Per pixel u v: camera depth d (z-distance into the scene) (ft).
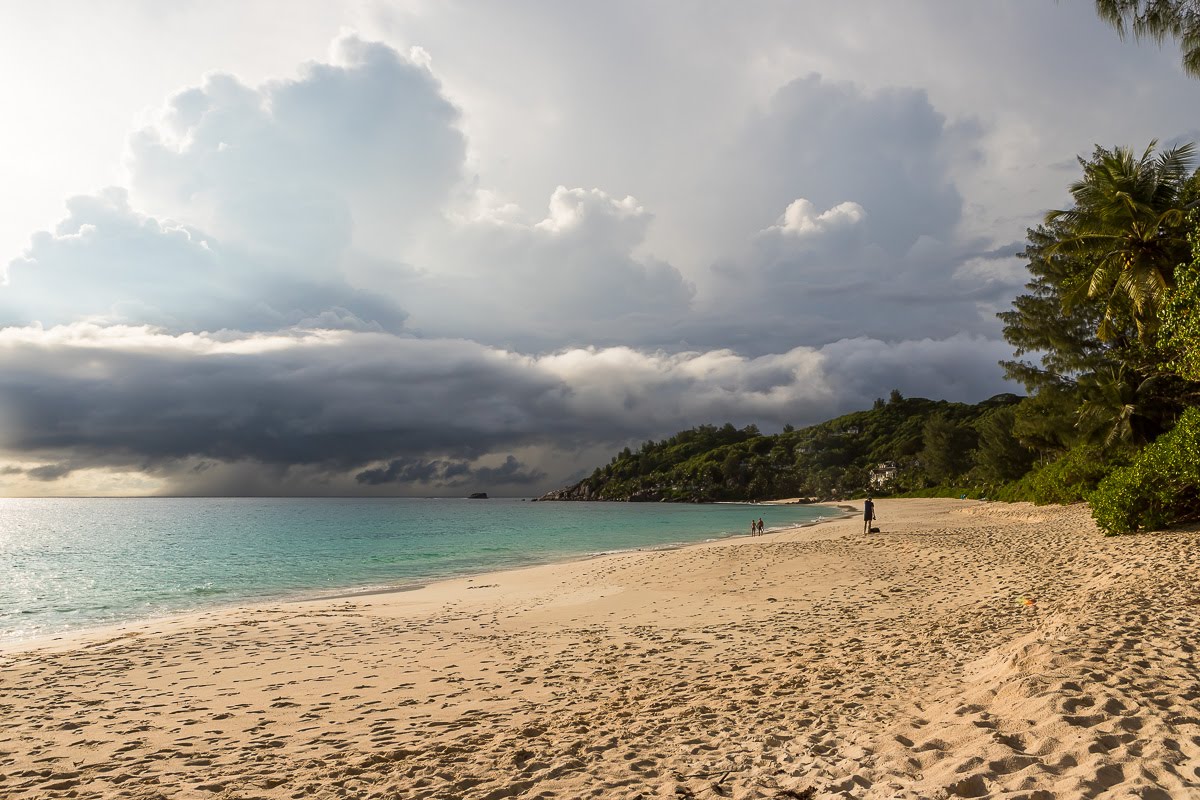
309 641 40.83
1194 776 11.80
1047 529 87.30
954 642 29.35
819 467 544.62
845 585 55.16
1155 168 90.99
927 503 262.26
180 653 38.01
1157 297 85.15
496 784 16.21
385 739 22.17
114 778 19.26
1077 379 133.08
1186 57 41.52
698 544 128.57
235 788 17.83
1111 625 25.71
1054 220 100.99
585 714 23.43
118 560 121.49
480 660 34.53
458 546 139.85
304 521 293.84
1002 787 12.24
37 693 30.07
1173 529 58.13
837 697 22.16
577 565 84.84
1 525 275.59
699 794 14.01
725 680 27.12
